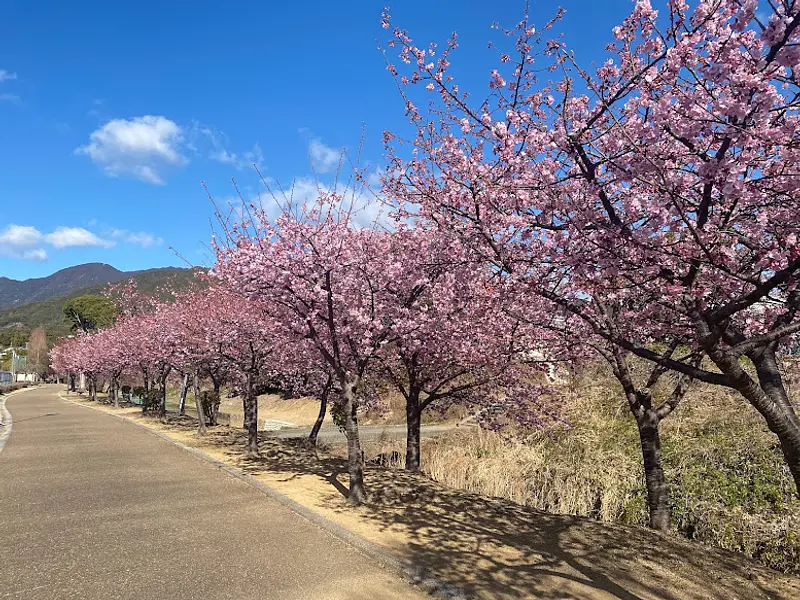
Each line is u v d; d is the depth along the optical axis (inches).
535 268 192.7
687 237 160.6
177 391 1743.4
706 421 378.9
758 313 221.0
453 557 210.4
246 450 485.1
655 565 211.8
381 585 182.1
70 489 325.7
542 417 390.0
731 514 268.5
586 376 473.1
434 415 756.0
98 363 1205.7
